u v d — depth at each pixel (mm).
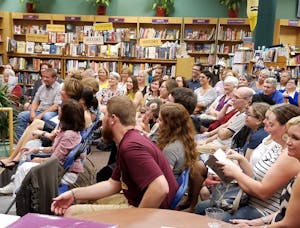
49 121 4469
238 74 6461
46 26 9375
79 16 9289
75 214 2115
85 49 9203
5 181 3820
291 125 1776
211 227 1583
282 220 1708
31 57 9422
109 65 9227
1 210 3240
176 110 2527
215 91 5941
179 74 8469
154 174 1890
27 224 1325
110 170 2951
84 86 3992
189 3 9602
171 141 2504
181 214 1724
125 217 1667
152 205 1884
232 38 9164
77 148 3090
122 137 2076
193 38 9289
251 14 6012
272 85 4566
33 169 2221
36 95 5539
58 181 2750
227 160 2293
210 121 4922
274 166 2088
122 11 9797
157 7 9492
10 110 4910
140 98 5680
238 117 3840
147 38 9312
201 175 2572
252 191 2123
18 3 9820
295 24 9047
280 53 6582
